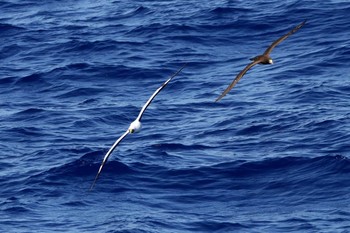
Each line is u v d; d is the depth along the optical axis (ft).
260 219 366.63
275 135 452.76
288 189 393.50
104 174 412.36
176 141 453.58
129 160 426.92
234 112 489.67
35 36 647.56
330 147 431.02
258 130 460.55
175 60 579.07
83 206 383.24
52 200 390.01
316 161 414.00
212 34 618.85
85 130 479.82
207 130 467.52
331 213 368.68
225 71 557.33
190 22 640.99
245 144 444.14
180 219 367.45
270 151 432.66
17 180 411.54
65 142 461.78
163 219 366.63
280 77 536.01
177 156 431.84
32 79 561.02
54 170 418.31
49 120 494.18
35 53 613.93
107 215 373.20
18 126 485.56
